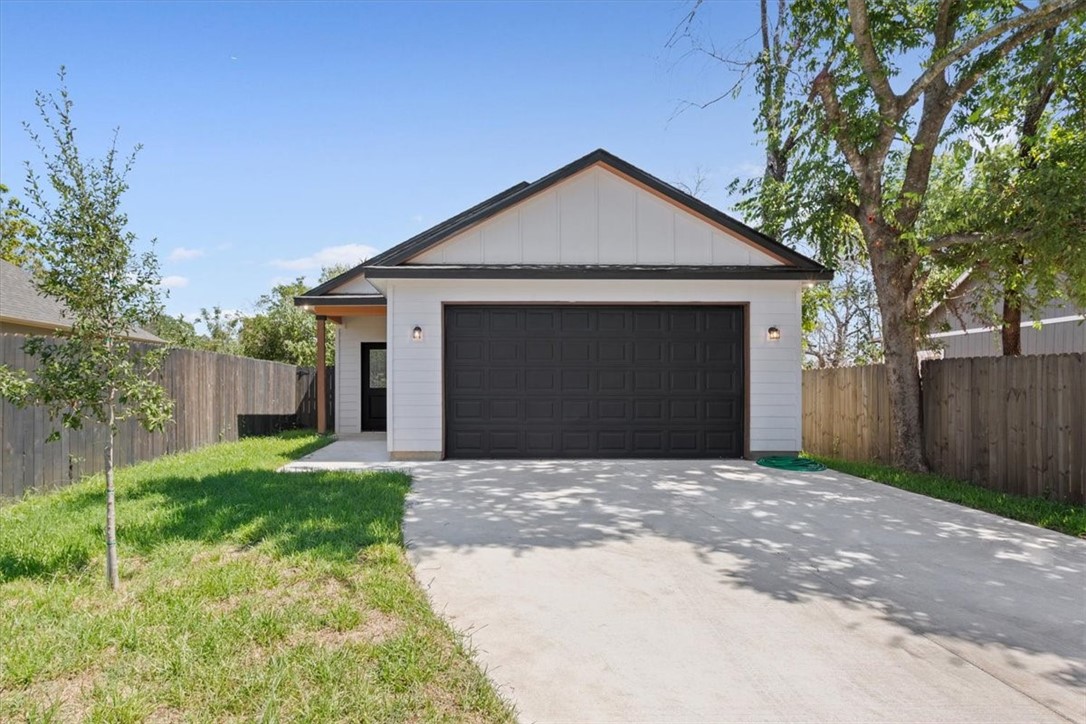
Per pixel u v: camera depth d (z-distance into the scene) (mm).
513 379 9570
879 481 7887
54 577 3908
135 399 4016
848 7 8445
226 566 4129
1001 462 7465
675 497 6770
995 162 7879
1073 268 6992
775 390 9594
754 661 3090
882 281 8859
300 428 16672
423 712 2559
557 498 6660
